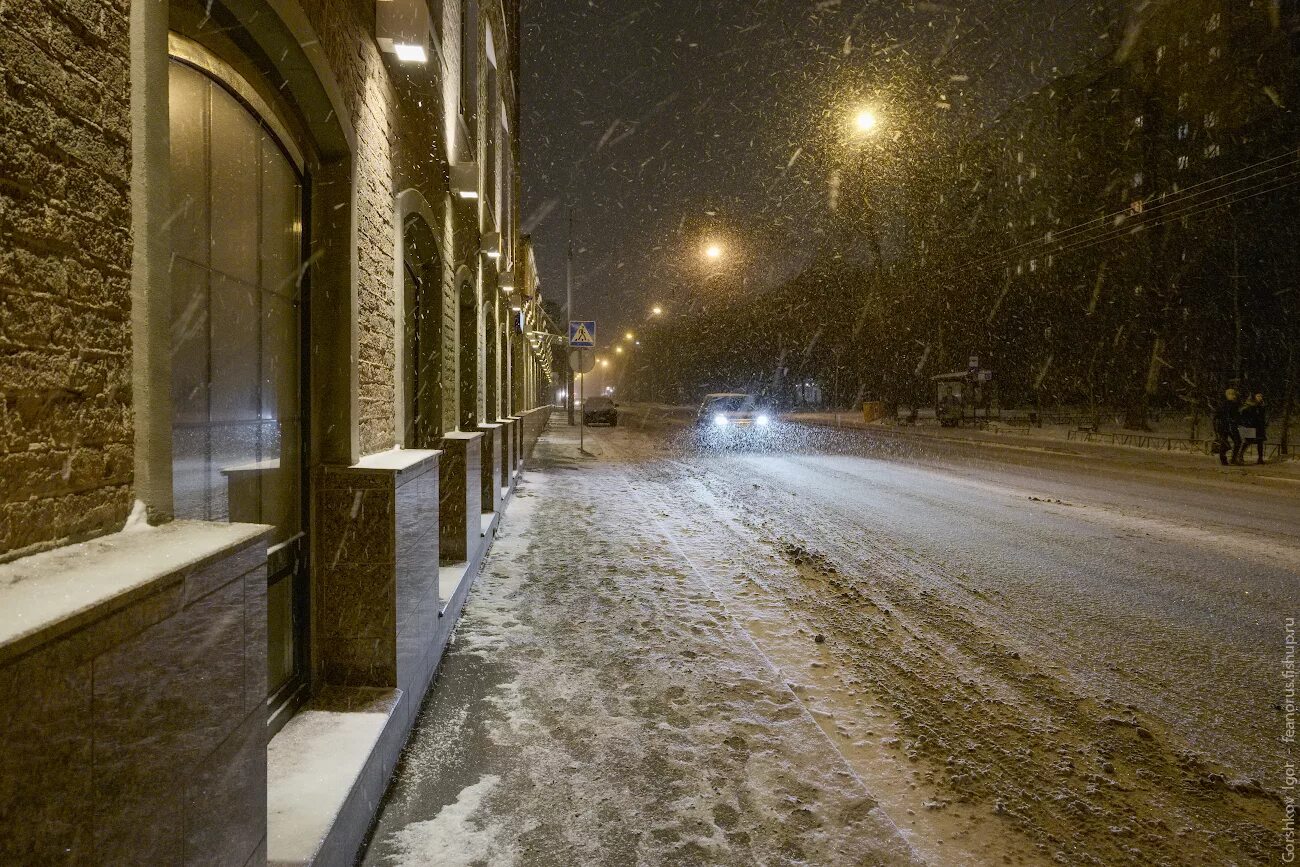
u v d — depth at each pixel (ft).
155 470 5.71
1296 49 85.61
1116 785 10.03
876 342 154.10
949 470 51.19
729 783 9.71
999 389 137.39
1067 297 120.88
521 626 16.34
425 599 12.44
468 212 24.38
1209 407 93.97
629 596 18.90
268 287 9.41
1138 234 97.19
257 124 9.02
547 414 124.98
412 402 18.47
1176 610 18.19
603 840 8.39
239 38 8.22
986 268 132.46
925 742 11.12
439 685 12.96
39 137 4.39
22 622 3.18
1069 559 23.75
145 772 4.08
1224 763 10.74
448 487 18.94
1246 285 91.97
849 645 15.47
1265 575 21.68
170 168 6.68
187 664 4.54
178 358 7.04
